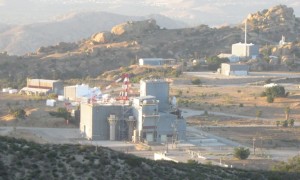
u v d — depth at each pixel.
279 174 148.50
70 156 119.44
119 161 122.62
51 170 114.94
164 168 127.75
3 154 115.38
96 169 118.25
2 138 121.19
